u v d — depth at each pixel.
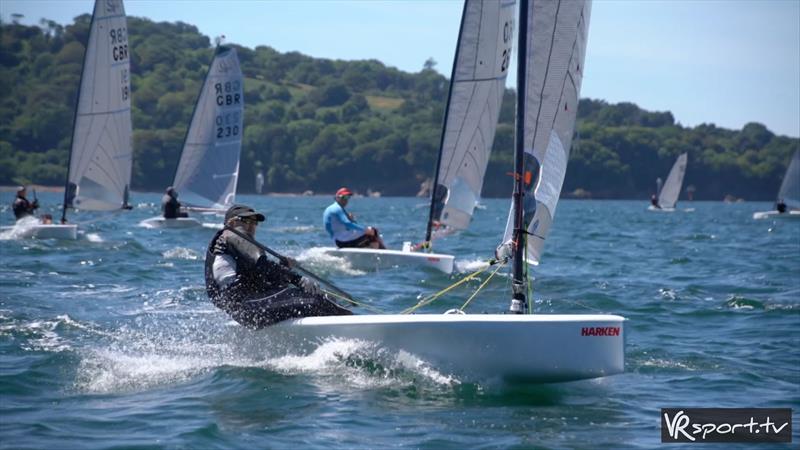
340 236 38.06
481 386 18.08
